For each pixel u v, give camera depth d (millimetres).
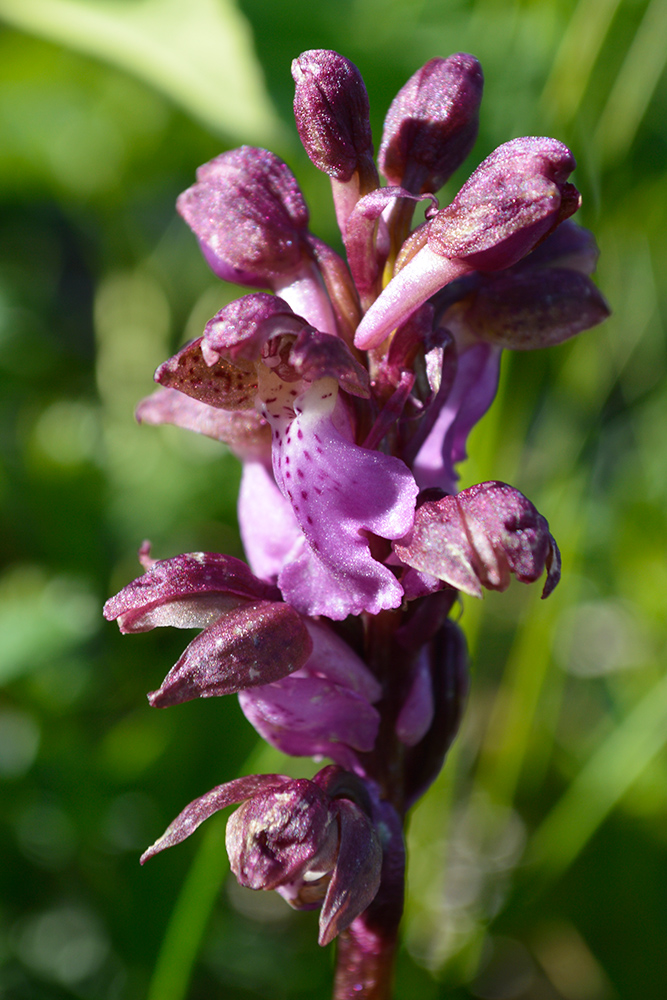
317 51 172
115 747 266
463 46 287
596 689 329
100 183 437
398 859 176
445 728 179
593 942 252
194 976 241
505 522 164
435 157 175
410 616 175
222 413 180
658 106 292
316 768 270
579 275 179
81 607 279
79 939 247
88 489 353
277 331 166
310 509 168
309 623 174
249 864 167
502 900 253
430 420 173
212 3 270
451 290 178
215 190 176
